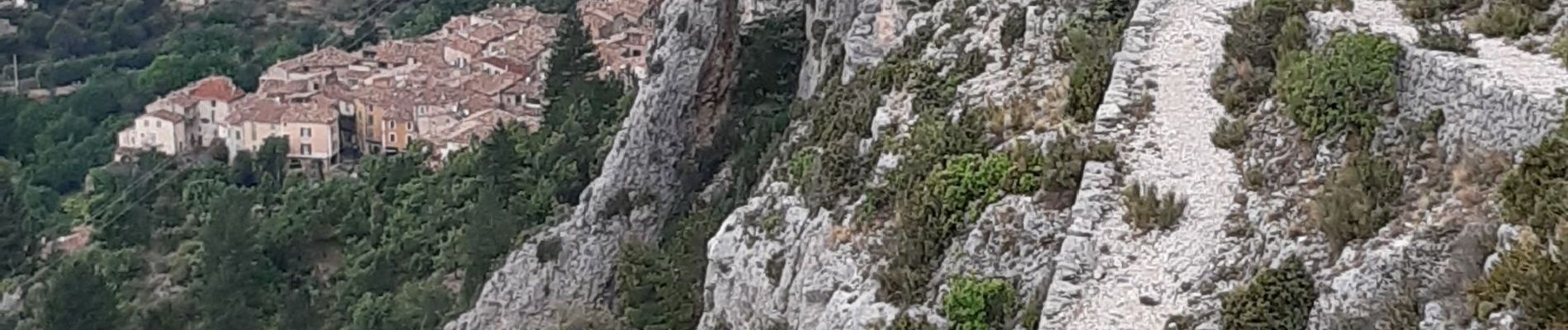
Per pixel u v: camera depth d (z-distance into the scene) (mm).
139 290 69188
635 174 51719
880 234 26094
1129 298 20469
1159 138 23734
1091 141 24109
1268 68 24719
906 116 30047
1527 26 22703
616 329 45812
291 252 66812
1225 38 25516
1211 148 23328
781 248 29953
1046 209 23188
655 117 51531
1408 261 18375
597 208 52031
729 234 32688
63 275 60438
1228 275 20344
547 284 52688
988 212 23797
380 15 146250
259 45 142500
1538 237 17406
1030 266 22594
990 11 32344
